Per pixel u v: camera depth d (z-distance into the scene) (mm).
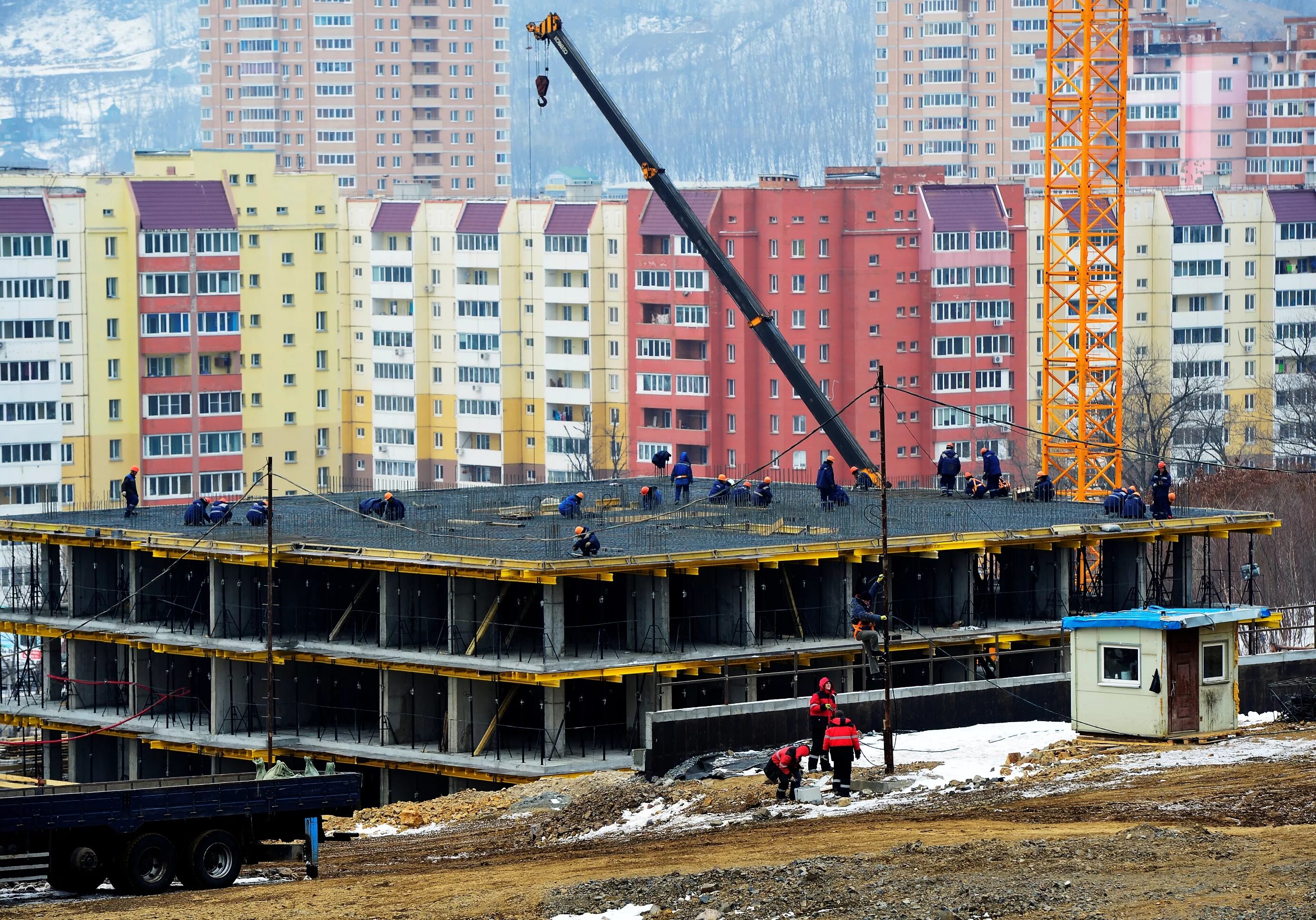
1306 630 169250
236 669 130125
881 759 87375
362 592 125688
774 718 97562
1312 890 52938
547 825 85438
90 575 143250
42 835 66938
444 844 83750
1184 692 86812
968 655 122312
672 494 153250
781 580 127938
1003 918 53156
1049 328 184000
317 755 122438
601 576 113438
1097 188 181750
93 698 142125
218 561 129500
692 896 58469
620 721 121750
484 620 118938
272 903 62906
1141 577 135500
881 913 54344
